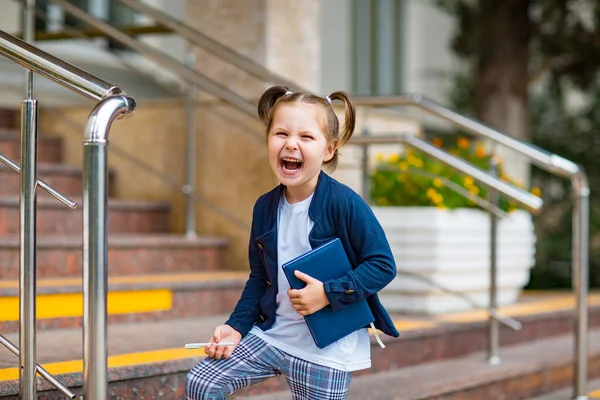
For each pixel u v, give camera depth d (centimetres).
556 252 1329
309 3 766
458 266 705
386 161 811
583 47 1158
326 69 1162
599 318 876
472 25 1185
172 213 768
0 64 877
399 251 695
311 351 349
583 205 598
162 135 775
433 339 629
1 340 372
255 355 353
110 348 479
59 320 550
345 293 336
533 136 1452
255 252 366
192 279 634
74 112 806
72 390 397
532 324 749
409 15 1381
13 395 372
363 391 514
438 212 688
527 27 1172
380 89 1244
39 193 720
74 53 973
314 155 341
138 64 1044
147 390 427
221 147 746
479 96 1193
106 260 316
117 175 800
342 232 348
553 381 662
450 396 549
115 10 1034
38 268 602
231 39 745
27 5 729
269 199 361
